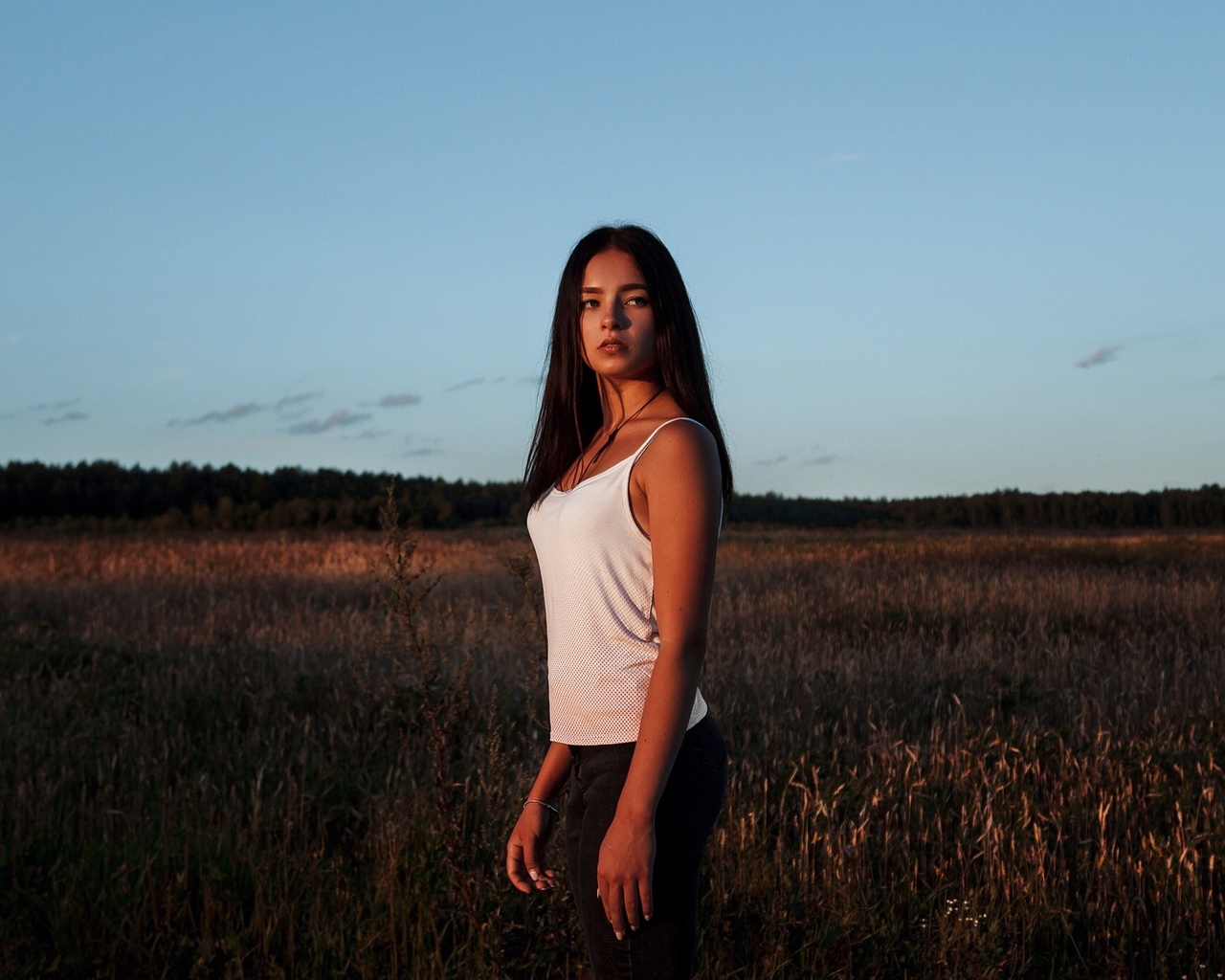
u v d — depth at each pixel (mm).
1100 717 5301
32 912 3029
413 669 5164
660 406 1742
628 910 1464
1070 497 69062
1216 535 40969
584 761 1647
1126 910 2994
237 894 3148
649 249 1772
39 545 25219
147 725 5230
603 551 1628
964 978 2732
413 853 3297
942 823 3697
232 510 45250
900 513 69000
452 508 49938
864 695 6148
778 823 3775
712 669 6781
